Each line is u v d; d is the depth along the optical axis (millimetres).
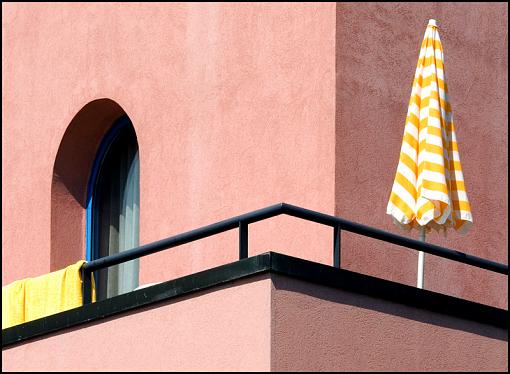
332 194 22500
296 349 17453
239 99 24391
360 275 18375
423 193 20391
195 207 24672
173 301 18328
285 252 22922
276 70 23891
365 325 18359
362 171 23031
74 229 27797
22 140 28891
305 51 23500
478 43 26438
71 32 28234
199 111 25031
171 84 25719
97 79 27297
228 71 24734
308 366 17547
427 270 24078
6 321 22859
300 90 23438
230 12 24938
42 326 19734
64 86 28078
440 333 19375
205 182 24609
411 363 18859
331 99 22891
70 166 27984
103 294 27375
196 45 25422
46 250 27609
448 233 24797
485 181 25844
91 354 19078
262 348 17234
